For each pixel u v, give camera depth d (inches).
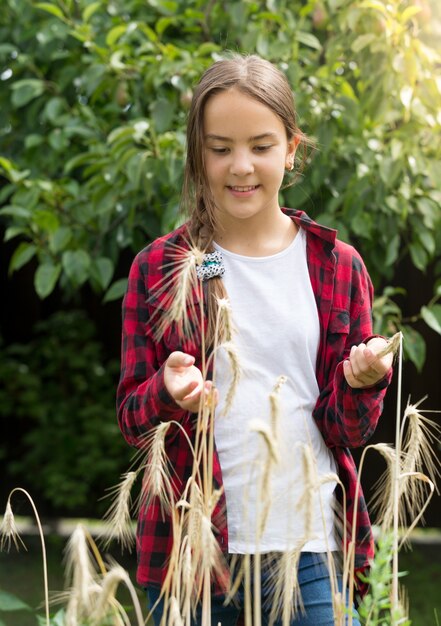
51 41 168.6
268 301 72.1
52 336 236.7
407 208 135.7
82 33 150.6
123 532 62.0
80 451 227.9
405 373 215.3
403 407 215.0
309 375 72.4
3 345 239.1
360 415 68.9
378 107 129.3
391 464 62.3
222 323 63.4
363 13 129.0
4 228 231.1
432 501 215.3
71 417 230.8
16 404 234.7
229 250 74.1
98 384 233.3
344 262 74.5
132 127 132.5
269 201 72.5
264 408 70.2
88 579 50.4
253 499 69.1
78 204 149.5
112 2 163.5
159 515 72.2
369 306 76.3
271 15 139.9
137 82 152.0
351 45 132.1
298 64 143.1
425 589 192.5
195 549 59.0
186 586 61.5
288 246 74.6
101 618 53.9
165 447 72.1
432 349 210.5
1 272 236.7
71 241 150.6
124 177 140.2
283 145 71.8
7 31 177.3
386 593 61.9
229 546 69.2
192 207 75.2
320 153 134.8
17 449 236.7
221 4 153.1
